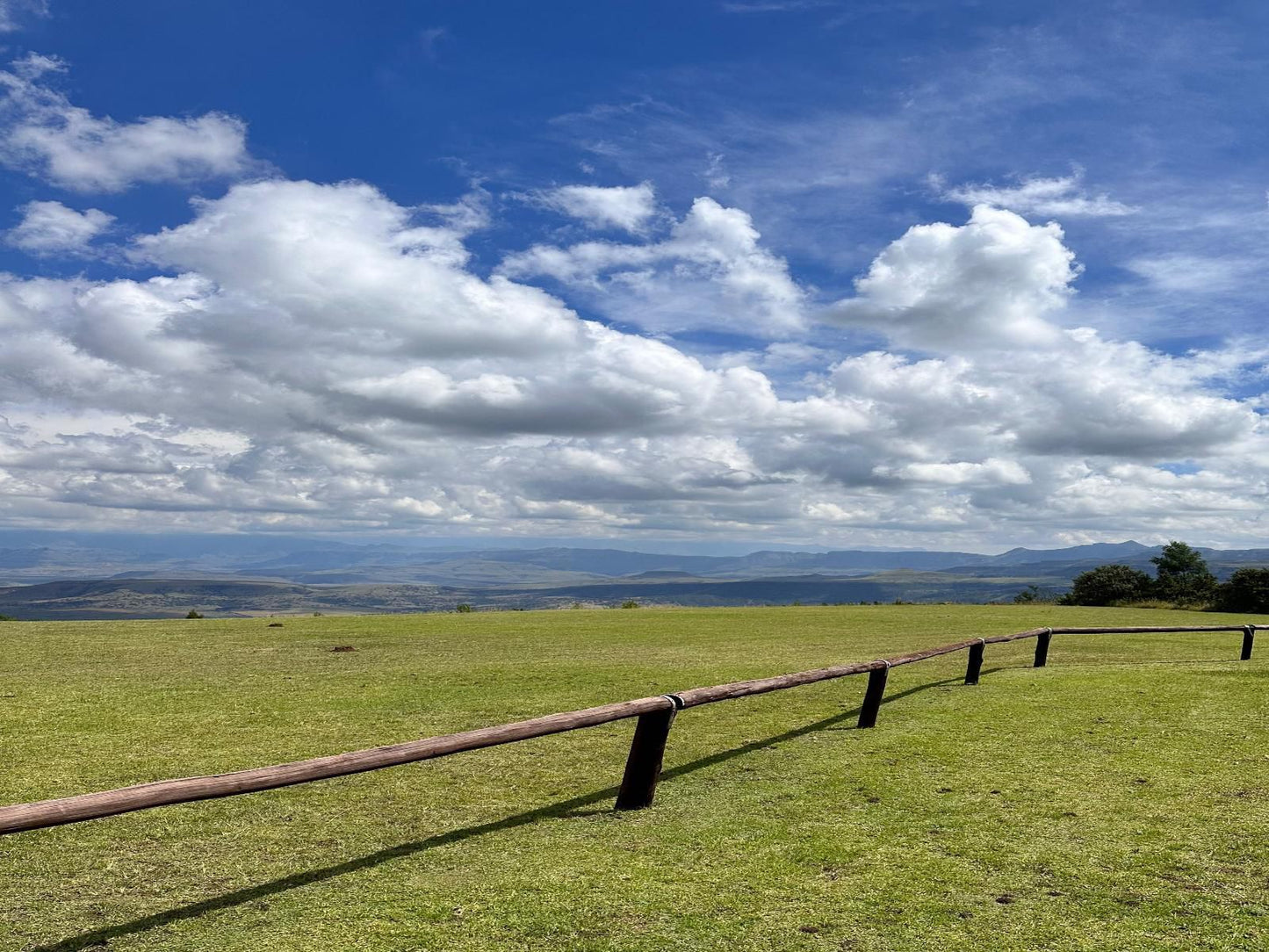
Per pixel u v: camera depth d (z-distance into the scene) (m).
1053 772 7.11
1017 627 24.08
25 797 6.68
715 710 10.41
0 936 4.03
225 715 10.24
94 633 22.36
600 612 34.00
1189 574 55.06
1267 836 5.40
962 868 4.88
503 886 4.63
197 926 4.14
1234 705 10.06
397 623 27.05
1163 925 4.07
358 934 4.00
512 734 5.38
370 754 4.76
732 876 4.77
